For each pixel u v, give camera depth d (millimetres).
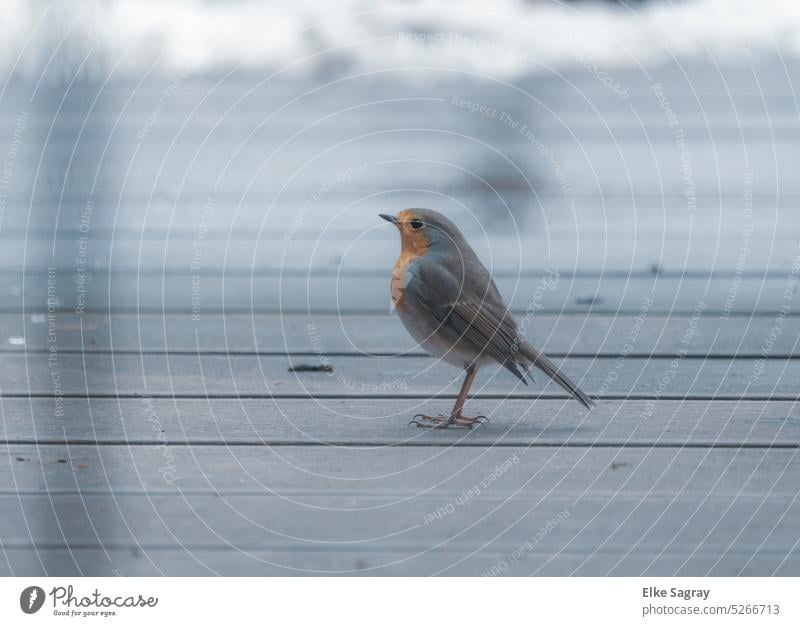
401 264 6539
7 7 16078
